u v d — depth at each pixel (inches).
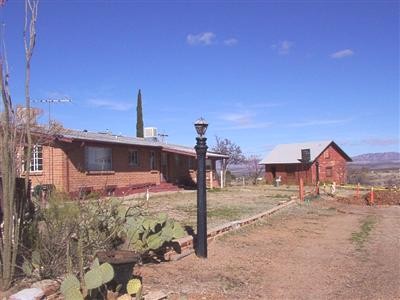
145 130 1649.9
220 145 2689.5
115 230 355.3
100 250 325.1
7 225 277.3
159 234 376.8
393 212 997.8
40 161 861.8
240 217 663.8
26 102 294.8
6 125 278.2
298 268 415.2
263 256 451.5
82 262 277.3
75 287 253.6
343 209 1036.5
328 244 543.5
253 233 576.7
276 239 550.9
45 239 303.6
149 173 1219.2
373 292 345.7
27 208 312.7
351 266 431.8
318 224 719.1
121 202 394.9
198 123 418.6
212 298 308.8
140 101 2198.6
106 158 1030.4
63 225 312.0
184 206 794.8
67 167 890.1
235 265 405.1
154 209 733.3
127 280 285.0
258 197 1106.1
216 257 426.0
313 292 342.3
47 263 296.7
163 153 1320.1
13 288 274.7
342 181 2397.9
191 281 342.3
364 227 713.0
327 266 428.5
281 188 1675.7
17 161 302.2
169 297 300.7
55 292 273.1
